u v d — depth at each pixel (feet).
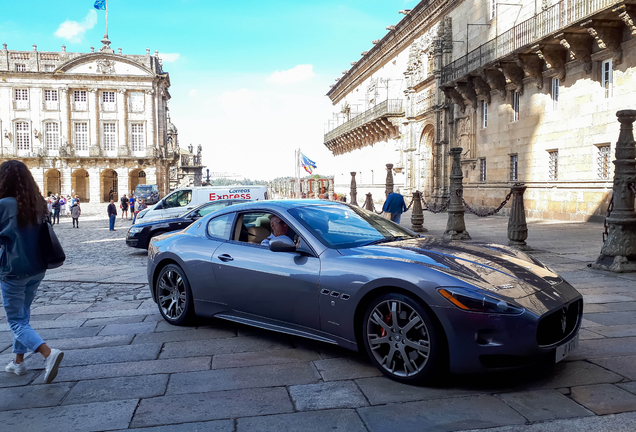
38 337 12.12
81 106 205.57
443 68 93.40
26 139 202.18
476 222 62.85
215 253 15.88
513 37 67.51
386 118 128.67
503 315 10.32
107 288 26.30
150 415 10.23
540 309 10.60
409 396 10.74
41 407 10.80
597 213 54.24
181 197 57.52
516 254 13.74
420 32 110.32
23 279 12.14
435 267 11.50
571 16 54.54
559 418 9.53
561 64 59.57
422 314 10.96
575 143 58.03
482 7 81.05
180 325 17.25
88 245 54.65
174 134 269.23
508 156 73.15
